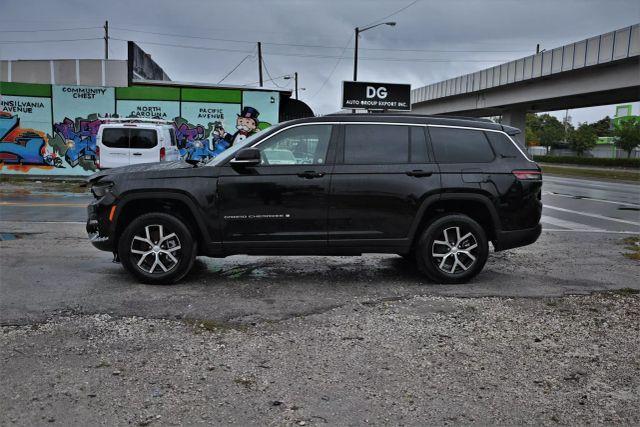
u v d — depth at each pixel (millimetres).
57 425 3098
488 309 5293
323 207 5953
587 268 7180
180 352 4137
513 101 46156
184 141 22969
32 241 8391
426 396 3537
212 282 6172
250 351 4188
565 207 15359
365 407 3379
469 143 6273
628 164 52438
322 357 4102
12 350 4102
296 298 5574
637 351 4320
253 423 3170
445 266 6246
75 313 4941
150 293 5637
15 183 19469
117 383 3613
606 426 3236
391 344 4375
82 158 22422
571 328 4797
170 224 5898
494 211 6168
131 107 22547
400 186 6008
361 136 6133
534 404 3467
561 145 81438
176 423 3148
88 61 29547
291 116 24562
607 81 35406
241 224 5926
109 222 5918
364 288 6012
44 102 22016
